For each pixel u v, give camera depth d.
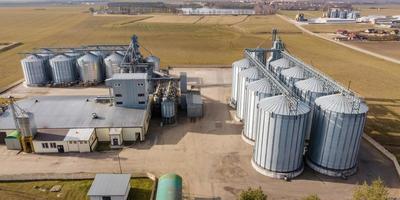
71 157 49.38
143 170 46.00
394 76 95.31
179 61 112.00
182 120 63.16
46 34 176.38
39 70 81.81
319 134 44.28
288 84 58.00
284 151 42.53
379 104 71.75
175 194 36.56
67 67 82.19
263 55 71.62
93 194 37.72
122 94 59.31
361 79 91.94
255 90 50.09
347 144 42.44
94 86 83.62
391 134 57.31
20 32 185.00
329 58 120.38
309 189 41.91
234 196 40.50
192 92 75.31
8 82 87.00
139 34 176.50
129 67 71.12
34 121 51.03
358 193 34.06
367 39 166.12
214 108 69.31
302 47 142.62
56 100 64.50
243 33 183.50
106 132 53.81
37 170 45.81
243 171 45.91
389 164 47.53
